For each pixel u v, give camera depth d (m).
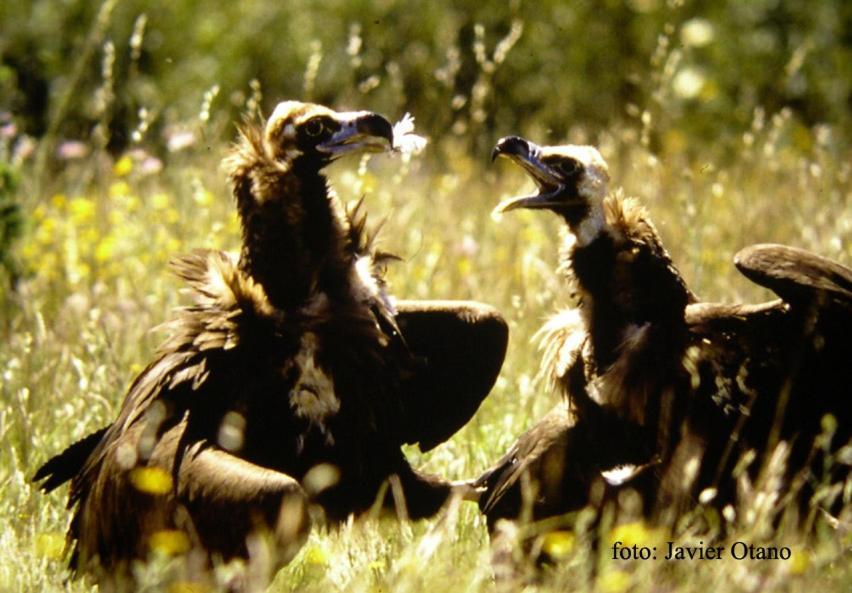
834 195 22.02
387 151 15.06
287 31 34.53
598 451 15.33
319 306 14.74
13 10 32.91
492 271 21.41
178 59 34.03
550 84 33.12
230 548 13.41
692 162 28.22
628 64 33.75
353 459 14.84
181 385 14.51
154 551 13.79
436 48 33.12
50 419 17.53
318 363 14.64
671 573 14.14
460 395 16.34
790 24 34.09
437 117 29.28
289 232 14.80
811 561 14.15
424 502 15.37
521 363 18.92
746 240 21.45
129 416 14.54
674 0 24.33
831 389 15.43
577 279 15.65
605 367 15.38
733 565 13.72
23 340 19.00
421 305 16.34
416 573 13.41
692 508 15.12
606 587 13.50
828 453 14.87
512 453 15.57
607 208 15.58
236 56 34.22
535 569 14.59
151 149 27.77
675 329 15.33
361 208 16.86
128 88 30.42
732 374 15.38
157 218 22.34
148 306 19.44
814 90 33.25
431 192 24.81
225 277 14.72
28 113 31.22
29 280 21.25
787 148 27.17
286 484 13.32
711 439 15.36
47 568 14.66
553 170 15.61
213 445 14.10
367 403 14.80
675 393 15.30
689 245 20.47
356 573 14.09
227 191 23.05
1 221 21.06
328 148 14.93
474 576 13.50
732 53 33.72
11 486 16.05
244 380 14.58
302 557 14.54
